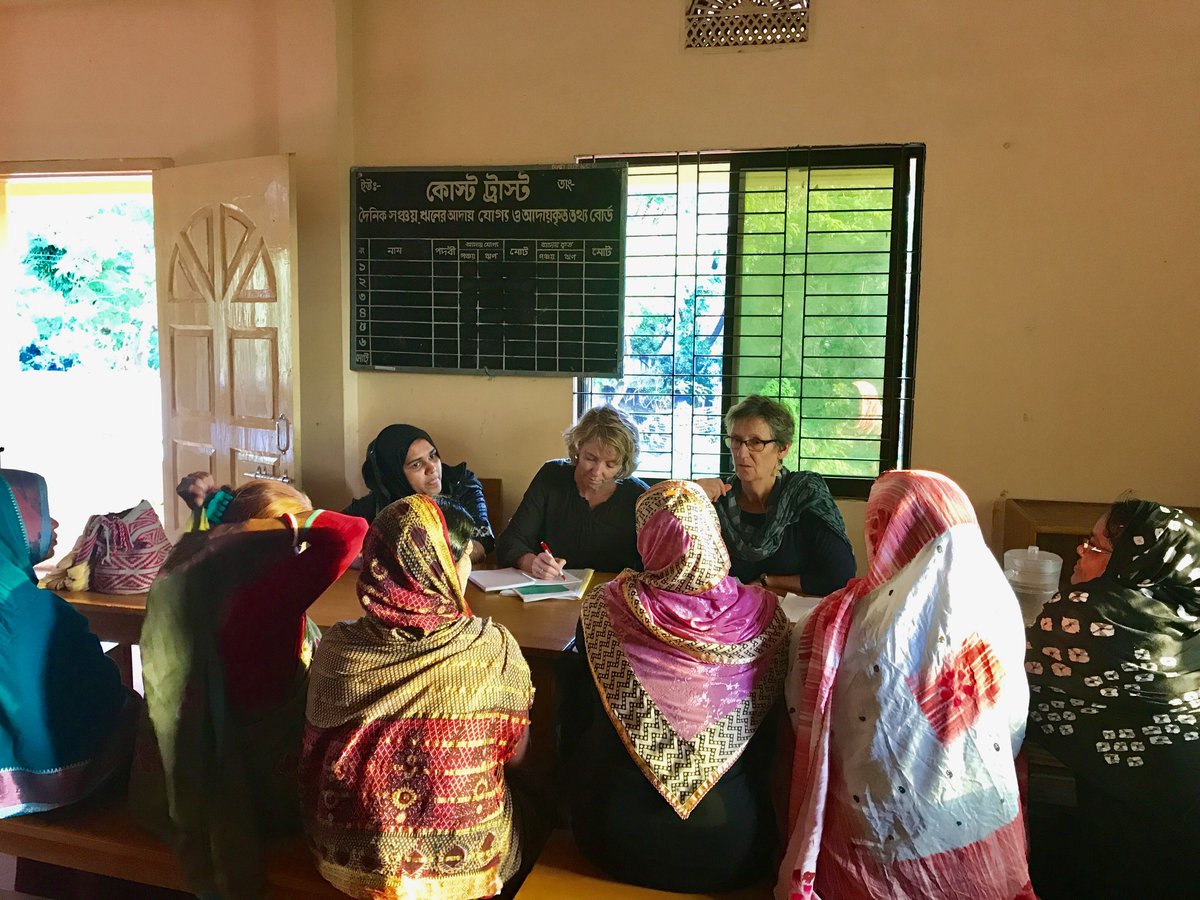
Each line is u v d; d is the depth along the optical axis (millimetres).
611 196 3236
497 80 3316
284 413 3379
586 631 1528
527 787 1756
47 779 1688
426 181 3381
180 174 3557
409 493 2857
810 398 3217
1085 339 2930
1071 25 2836
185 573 1565
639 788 1456
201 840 1555
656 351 3340
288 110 3447
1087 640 1571
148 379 6180
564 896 1469
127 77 3654
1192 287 2836
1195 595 1540
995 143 2926
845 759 1378
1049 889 1693
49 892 1960
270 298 3355
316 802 1465
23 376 6176
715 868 1454
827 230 3131
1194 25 2752
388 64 3406
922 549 1390
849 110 3027
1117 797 1526
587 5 3207
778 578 2344
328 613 2127
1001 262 2963
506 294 3365
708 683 1446
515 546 2559
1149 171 2832
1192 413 2873
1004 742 1346
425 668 1412
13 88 3785
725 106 3131
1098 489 2967
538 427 3430
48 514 1826
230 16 3508
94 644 1817
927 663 1345
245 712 1586
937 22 2930
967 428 3047
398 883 1377
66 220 6027
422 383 3508
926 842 1337
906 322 3100
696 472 3369
